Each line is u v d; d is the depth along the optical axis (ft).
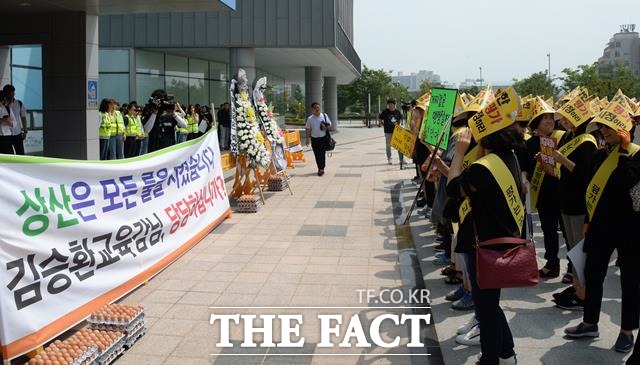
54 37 41.24
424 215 30.96
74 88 41.45
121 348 14.42
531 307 16.93
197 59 93.91
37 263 14.57
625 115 13.85
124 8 40.06
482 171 11.52
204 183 27.35
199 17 75.87
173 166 23.47
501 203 11.53
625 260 13.62
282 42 76.23
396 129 27.58
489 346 11.99
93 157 42.65
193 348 14.90
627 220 13.51
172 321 16.63
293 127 151.43
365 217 31.55
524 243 11.60
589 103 19.22
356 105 251.19
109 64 76.38
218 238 26.53
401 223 29.60
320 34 76.18
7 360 13.32
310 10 76.02
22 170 14.61
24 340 13.74
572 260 14.61
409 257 23.41
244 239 26.45
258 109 38.32
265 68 122.52
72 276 15.79
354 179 47.21
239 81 35.42
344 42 101.71
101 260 17.24
